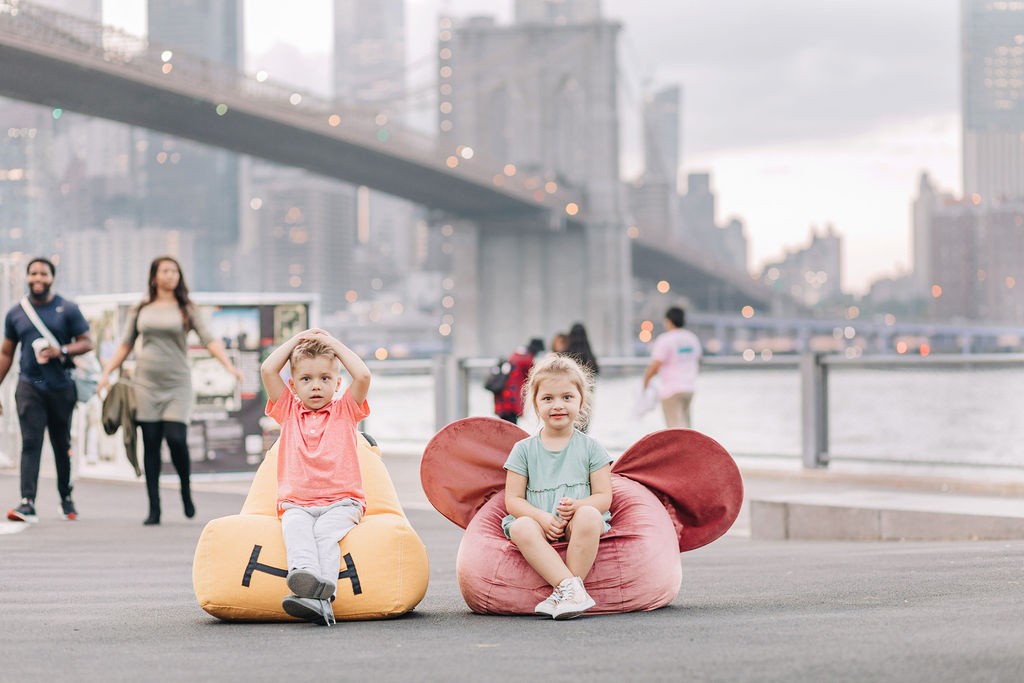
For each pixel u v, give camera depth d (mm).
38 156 100875
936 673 3264
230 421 12867
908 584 5344
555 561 4758
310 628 4605
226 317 12812
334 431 5020
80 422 13211
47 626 4676
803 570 6316
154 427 9109
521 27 122750
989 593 4844
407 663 3709
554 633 4297
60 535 8359
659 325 132250
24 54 53844
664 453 5090
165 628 4633
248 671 3631
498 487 5121
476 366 15164
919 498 9234
